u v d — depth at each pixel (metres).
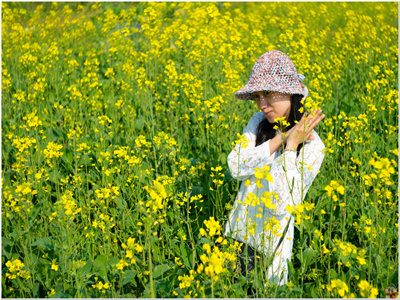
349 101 4.81
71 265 2.27
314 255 2.32
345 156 3.58
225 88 4.31
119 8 8.64
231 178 3.20
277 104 2.31
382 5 8.52
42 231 2.77
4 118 4.56
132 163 2.97
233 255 2.11
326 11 8.34
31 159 3.41
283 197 2.25
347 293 2.08
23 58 5.60
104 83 5.25
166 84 5.23
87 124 4.46
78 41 7.25
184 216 2.89
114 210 2.79
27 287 2.39
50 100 4.93
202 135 3.89
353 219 3.04
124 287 2.43
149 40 5.57
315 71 5.35
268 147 2.34
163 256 2.49
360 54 6.16
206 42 5.06
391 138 3.82
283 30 7.80
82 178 3.38
